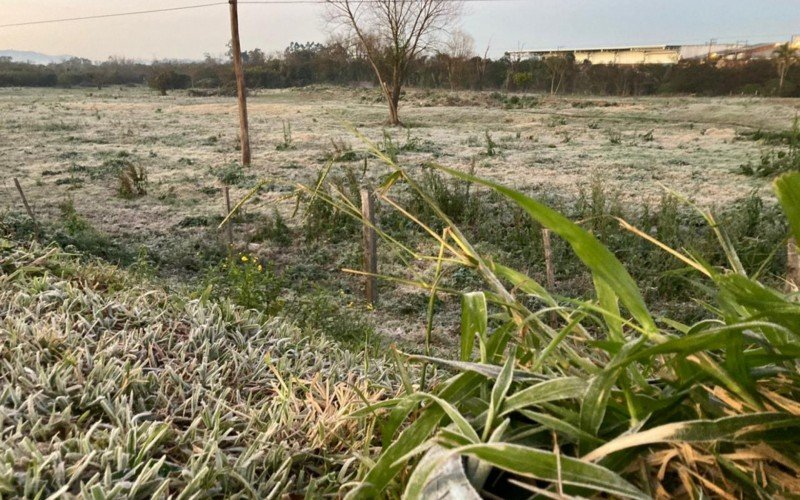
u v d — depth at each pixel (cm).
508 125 3519
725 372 86
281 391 192
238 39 1989
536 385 91
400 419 113
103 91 7862
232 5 1986
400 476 107
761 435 79
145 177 1677
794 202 66
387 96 3584
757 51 7300
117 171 1895
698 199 1451
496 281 111
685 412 94
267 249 1135
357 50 4684
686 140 2712
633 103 4838
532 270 1014
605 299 102
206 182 1758
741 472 82
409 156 2167
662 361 114
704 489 85
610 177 1784
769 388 94
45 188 1681
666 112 4106
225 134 3005
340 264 1080
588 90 6388
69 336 228
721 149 2380
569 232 84
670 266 927
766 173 1712
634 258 975
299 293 888
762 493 80
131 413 167
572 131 3127
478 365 104
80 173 1897
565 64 6397
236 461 141
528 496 84
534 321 110
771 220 1141
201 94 6981
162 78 7156
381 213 1325
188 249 1116
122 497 122
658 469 88
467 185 1341
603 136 2903
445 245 117
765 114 3684
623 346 85
